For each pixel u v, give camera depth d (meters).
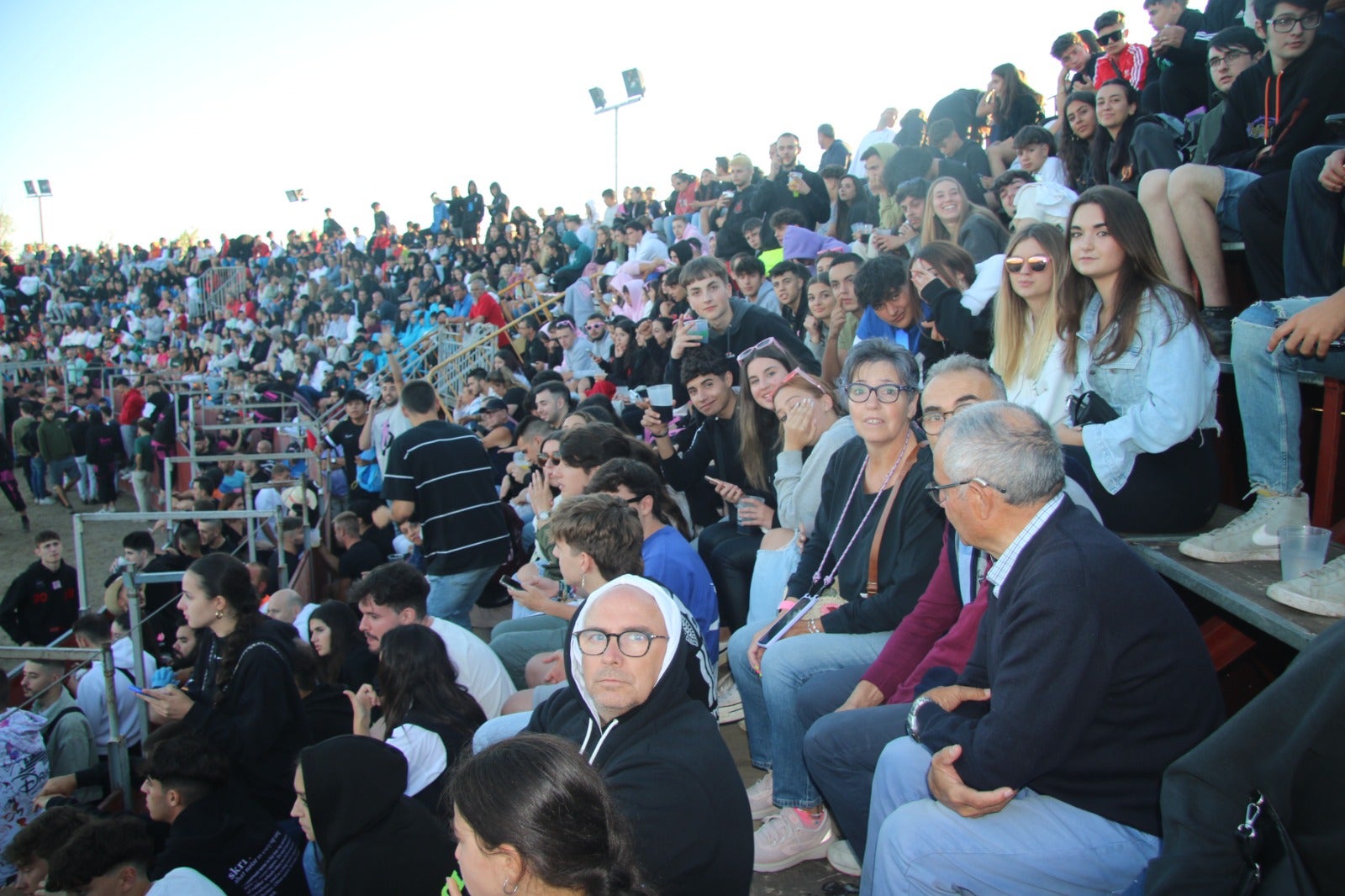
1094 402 2.90
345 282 25.14
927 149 6.59
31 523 16.02
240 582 3.93
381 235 25.55
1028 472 1.96
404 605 3.84
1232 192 3.50
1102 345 2.89
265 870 3.25
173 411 15.06
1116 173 5.30
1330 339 2.38
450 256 21.70
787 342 5.05
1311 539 2.38
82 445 17.08
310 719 4.00
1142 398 2.83
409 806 2.59
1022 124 7.34
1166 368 2.73
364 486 10.06
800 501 3.61
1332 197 2.97
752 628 3.37
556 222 19.05
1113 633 1.86
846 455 3.24
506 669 4.36
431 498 5.23
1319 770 1.35
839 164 10.11
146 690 3.88
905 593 2.84
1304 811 1.36
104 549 14.17
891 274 4.26
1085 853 1.92
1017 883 1.95
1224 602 2.46
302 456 7.94
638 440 4.21
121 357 27.25
